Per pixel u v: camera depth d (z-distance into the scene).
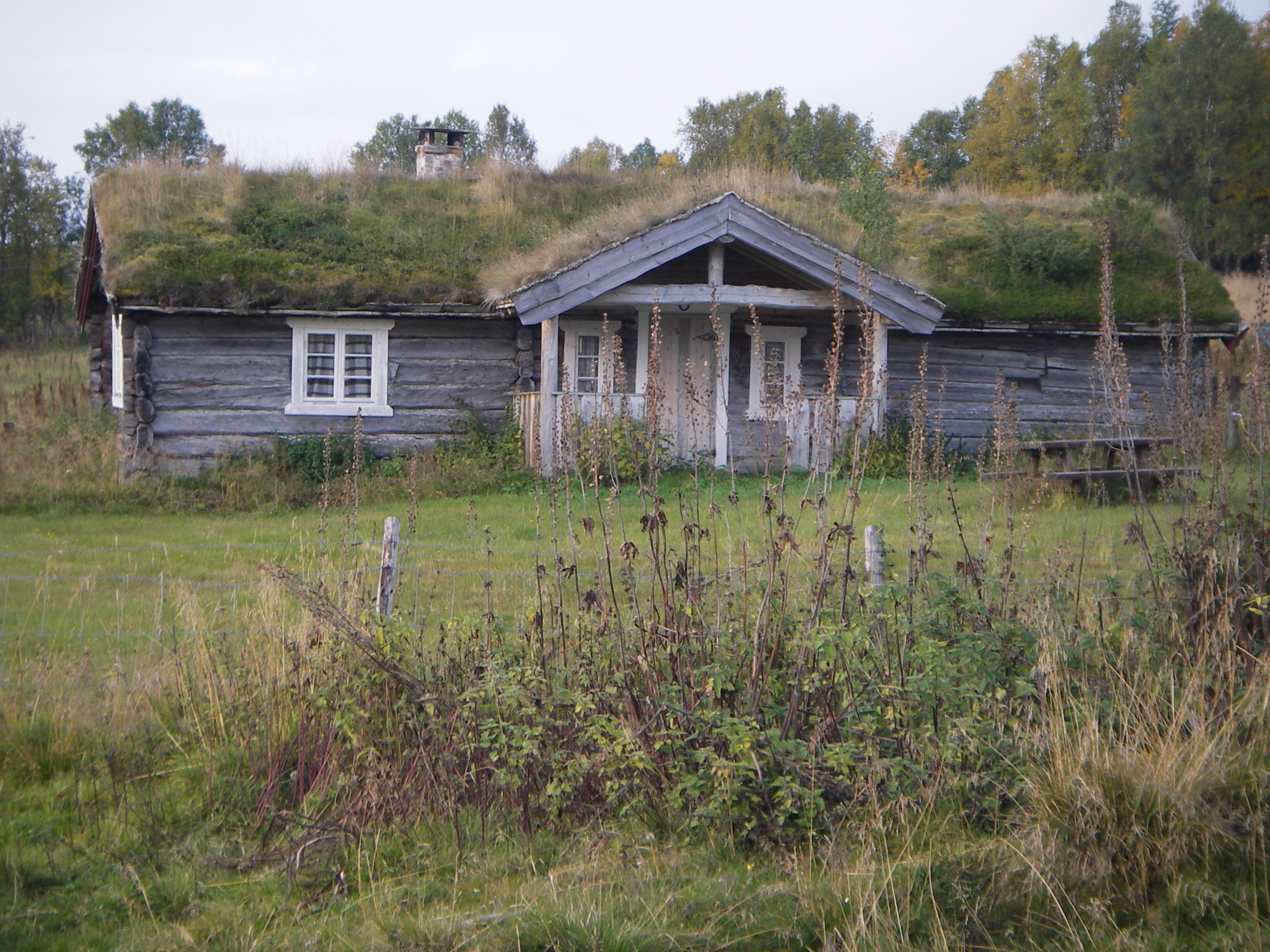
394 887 4.30
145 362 15.16
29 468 14.50
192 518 13.05
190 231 16.12
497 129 74.06
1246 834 4.02
